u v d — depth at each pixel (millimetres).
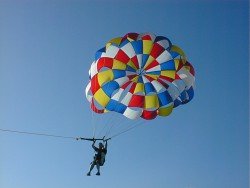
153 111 15891
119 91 15930
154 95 15758
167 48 16359
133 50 16156
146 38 16500
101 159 14258
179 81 16000
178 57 16281
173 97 15875
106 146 14539
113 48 16266
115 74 15844
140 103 15672
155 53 16125
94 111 16406
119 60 16031
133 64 16141
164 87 15859
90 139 14438
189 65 16484
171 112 15914
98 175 14117
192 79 16219
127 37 16641
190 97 16547
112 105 15742
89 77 16922
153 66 16172
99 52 16656
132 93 15859
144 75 16328
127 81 15914
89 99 16547
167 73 16000
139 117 15773
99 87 15766
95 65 16203
